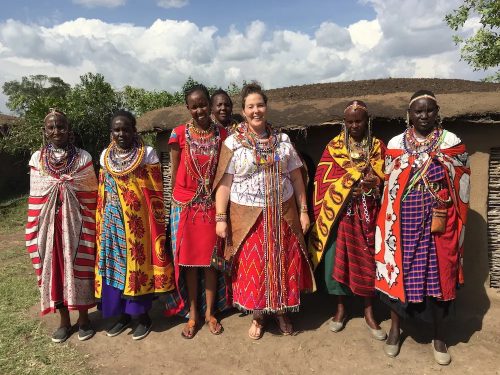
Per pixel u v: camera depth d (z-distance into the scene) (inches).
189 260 128.8
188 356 122.9
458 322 133.4
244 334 132.2
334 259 127.3
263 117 119.3
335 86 215.3
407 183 112.0
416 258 111.7
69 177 129.2
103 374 116.0
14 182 508.7
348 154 124.4
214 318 137.1
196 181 128.5
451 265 111.3
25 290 178.2
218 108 138.3
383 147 125.7
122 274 129.3
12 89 1262.3
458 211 113.0
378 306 146.3
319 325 135.5
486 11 278.2
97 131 440.1
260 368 115.8
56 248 130.1
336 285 128.0
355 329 131.8
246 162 120.2
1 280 193.5
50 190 128.9
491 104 129.3
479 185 138.9
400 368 113.1
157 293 132.6
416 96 110.6
